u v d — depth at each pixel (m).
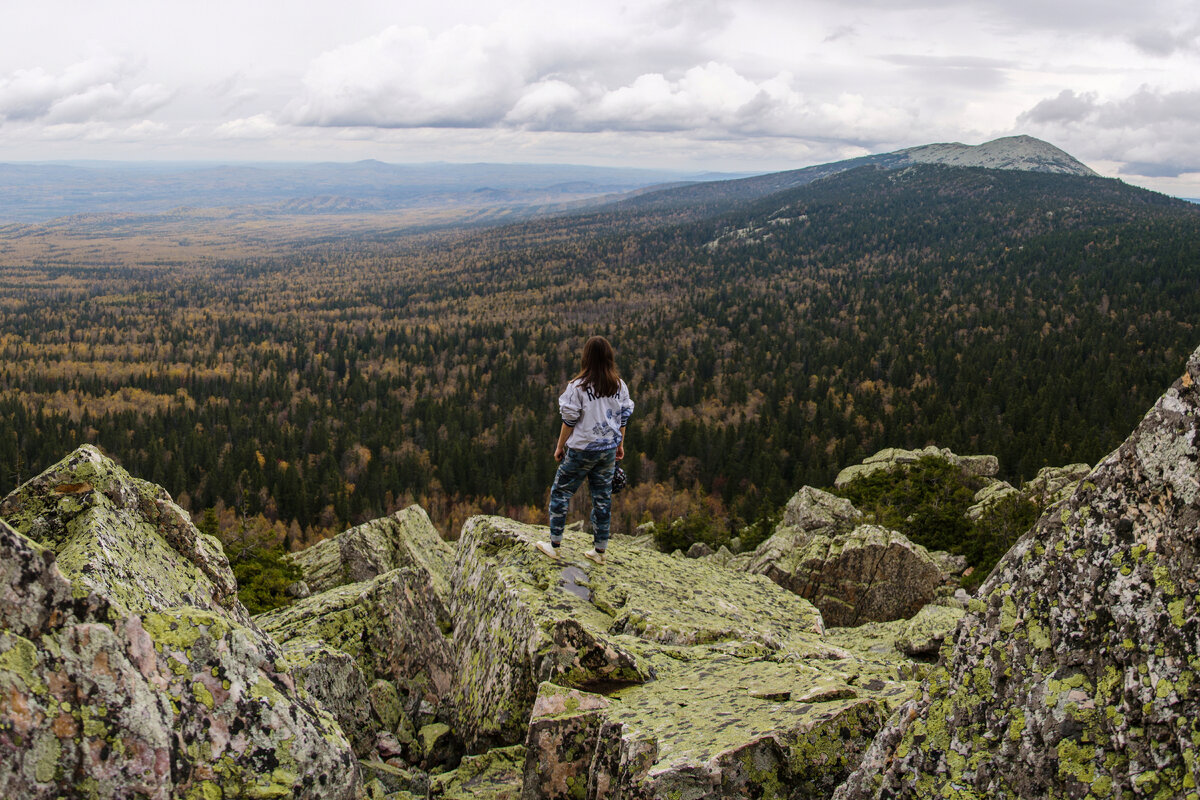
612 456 7.95
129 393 178.25
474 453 121.19
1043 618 3.50
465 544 9.98
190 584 5.16
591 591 7.94
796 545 22.94
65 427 137.38
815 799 4.34
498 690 6.79
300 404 162.00
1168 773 2.81
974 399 133.62
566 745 5.17
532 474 111.94
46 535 4.67
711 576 9.77
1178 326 181.12
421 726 7.04
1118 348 165.25
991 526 34.59
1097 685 3.17
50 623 3.16
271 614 7.70
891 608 18.38
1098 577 3.34
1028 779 3.21
